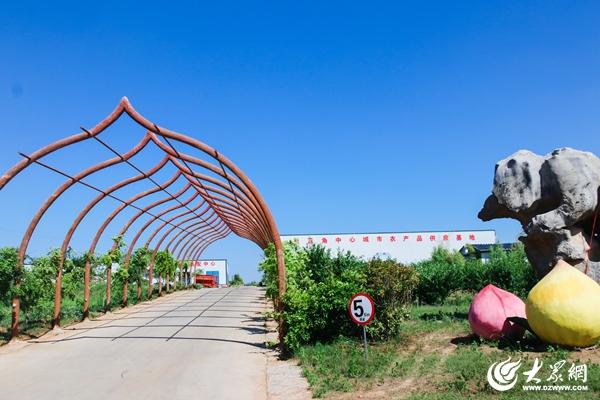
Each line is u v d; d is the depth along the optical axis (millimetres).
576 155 9906
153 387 7938
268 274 13266
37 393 7781
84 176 13234
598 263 9867
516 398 5707
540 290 7809
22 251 13156
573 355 7355
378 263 10836
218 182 14148
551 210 10305
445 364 7453
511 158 10836
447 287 17594
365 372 7660
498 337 8609
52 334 14320
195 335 13539
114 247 20000
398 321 10391
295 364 9398
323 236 33750
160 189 17500
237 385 8008
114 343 12453
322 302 10398
